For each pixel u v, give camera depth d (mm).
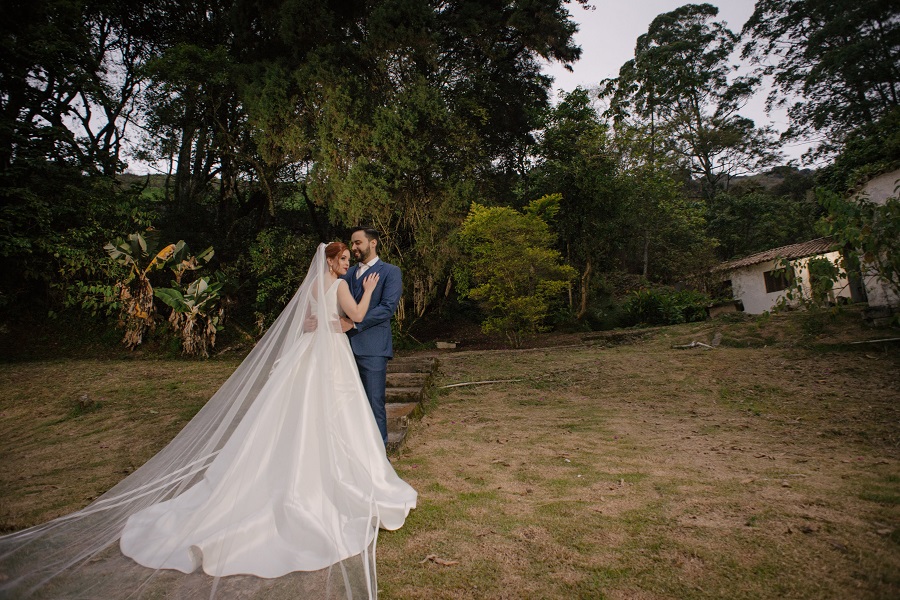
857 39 25156
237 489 2414
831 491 2787
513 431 4855
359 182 11180
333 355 2947
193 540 2230
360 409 2957
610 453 3949
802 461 3498
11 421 6062
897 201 6281
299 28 11414
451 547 2346
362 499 2613
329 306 3061
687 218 23000
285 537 2305
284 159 12523
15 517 2988
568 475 3393
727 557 2105
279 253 12055
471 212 12102
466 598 1912
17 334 10625
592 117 16891
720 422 4996
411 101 11484
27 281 11117
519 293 11883
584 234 15641
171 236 13516
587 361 8680
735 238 25547
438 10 13758
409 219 12594
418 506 2873
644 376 7406
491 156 16453
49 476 3938
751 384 6484
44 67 11141
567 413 5684
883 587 1788
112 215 11234
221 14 14336
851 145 16172
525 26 13508
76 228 10969
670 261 21078
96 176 11422
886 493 2699
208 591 2004
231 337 11609
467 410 5961
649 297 15844
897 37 23312
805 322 9359
